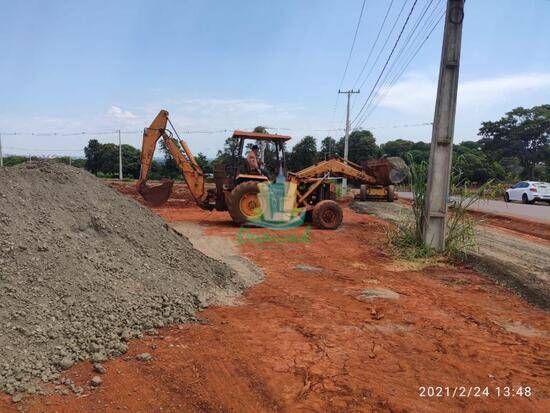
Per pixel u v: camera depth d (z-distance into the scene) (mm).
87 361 3588
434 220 8867
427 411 3164
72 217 5500
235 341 4246
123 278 4945
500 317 5293
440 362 3979
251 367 3721
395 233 9930
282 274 7098
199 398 3205
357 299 5812
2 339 3432
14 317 3684
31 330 3645
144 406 3055
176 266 5898
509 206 22016
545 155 54188
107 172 55469
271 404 3186
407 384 3553
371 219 15133
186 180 12852
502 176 44562
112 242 5578
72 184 6199
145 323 4355
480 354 4176
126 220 6258
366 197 24062
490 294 6281
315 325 4789
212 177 14219
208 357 3854
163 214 15375
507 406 3275
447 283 6832
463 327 4902
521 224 14836
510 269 7145
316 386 3459
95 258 4984
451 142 8695
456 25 8500
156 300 4855
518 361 4055
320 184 13070
